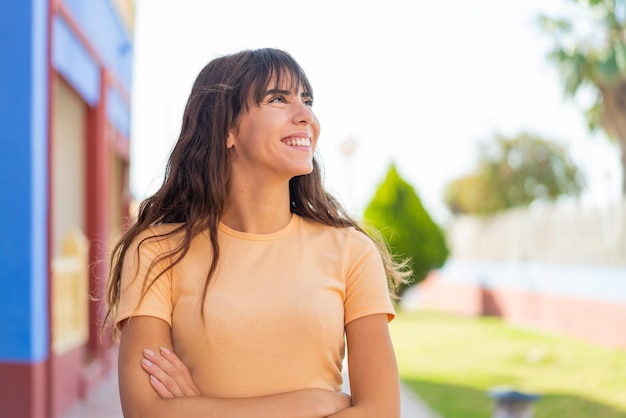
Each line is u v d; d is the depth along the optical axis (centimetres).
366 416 245
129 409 243
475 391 947
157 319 250
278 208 260
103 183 1006
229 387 242
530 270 1800
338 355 253
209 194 257
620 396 870
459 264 2461
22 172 622
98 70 980
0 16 621
